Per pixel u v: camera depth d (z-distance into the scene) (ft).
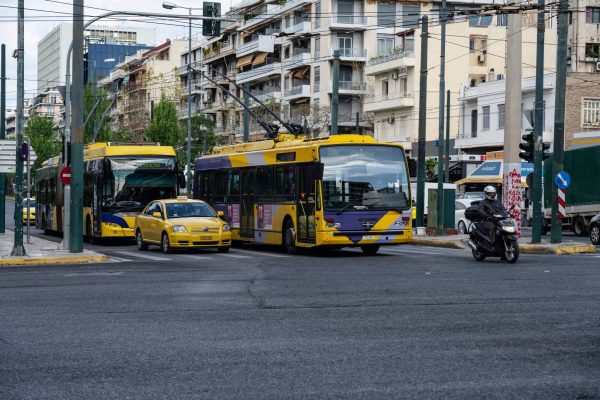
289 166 93.86
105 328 38.55
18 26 87.92
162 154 119.75
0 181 153.99
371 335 35.65
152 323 39.93
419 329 37.11
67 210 98.22
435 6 271.69
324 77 282.56
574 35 256.73
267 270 70.03
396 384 26.40
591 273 63.46
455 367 28.86
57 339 35.73
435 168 232.12
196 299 49.42
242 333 36.63
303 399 24.63
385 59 263.49
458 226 146.72
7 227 196.75
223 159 112.88
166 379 27.55
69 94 104.27
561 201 96.07
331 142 88.02
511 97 114.21
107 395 25.46
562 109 96.02
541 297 48.34
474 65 263.49
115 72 459.32
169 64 415.64
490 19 265.75
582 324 38.17
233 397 25.00
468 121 236.84
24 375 28.53
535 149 97.96
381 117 273.13
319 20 282.97
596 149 129.29
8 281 61.98
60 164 143.33
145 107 407.64
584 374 27.63
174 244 96.02
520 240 109.19
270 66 310.86
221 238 96.94
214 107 361.51
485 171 191.01
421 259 82.12
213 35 100.63
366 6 278.67
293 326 38.45
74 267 75.82
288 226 94.58
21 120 86.43
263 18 315.99
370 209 87.81
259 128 305.32
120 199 117.50
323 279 61.11
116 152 118.32
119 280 61.98
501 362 29.66
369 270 68.80
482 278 60.18
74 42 89.66
